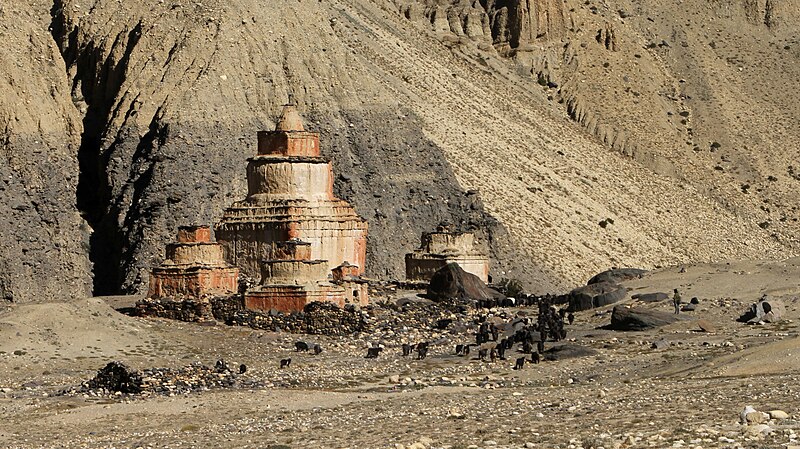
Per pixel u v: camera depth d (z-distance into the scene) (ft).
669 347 463.42
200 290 538.06
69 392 402.52
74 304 485.15
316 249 588.50
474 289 582.76
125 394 401.29
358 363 459.32
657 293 555.69
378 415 354.74
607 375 419.33
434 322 536.42
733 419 302.25
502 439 300.20
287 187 595.47
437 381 424.05
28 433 353.31
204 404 383.04
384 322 527.81
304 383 420.77
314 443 317.42
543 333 494.18
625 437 285.64
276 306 524.52
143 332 487.61
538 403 360.28
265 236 586.86
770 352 411.75
